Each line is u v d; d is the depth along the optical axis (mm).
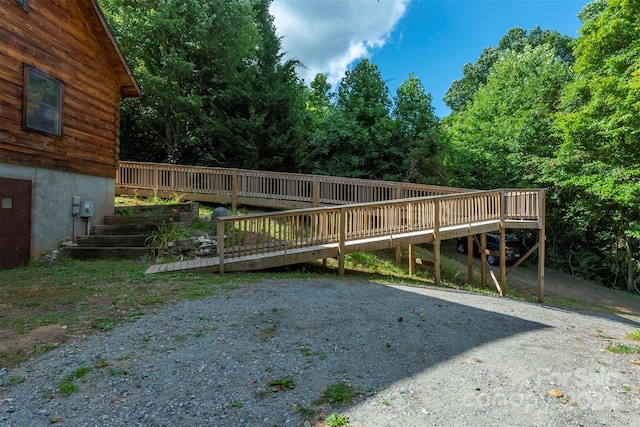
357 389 2859
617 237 16094
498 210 10117
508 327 4898
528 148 18062
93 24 9039
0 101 6656
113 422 2324
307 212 8281
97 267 7016
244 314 4566
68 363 3115
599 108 13195
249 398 2658
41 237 7625
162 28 15852
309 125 17969
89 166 9109
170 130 17797
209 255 8383
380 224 8977
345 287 6645
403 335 4180
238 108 16094
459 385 3021
